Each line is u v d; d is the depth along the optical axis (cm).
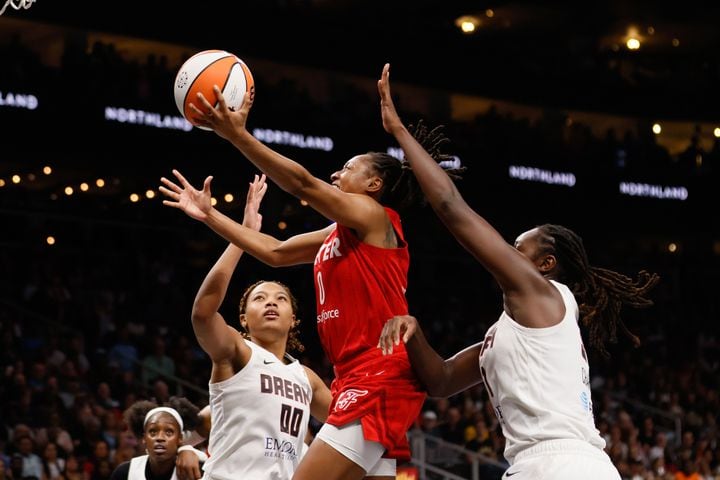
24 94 1758
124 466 604
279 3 2138
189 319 1847
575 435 358
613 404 1847
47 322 1611
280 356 534
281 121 1991
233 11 2019
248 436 499
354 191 436
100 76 1836
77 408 1310
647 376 2025
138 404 640
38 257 1795
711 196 2411
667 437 1780
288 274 1956
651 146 2400
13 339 1516
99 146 1834
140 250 1911
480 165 2192
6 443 1234
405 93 2352
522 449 363
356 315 422
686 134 2659
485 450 1429
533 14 2583
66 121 1797
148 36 1931
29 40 2019
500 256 362
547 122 2492
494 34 2675
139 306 1805
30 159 1814
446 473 1266
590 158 2328
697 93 2498
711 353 2247
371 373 417
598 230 2341
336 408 416
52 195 1955
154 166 1895
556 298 371
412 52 2234
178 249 1964
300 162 2009
